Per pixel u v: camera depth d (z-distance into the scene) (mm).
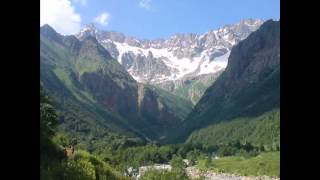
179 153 146750
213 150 186375
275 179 125875
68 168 22562
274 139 188125
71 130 199250
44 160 21844
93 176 24484
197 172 92938
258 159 148375
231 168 142000
